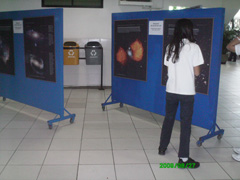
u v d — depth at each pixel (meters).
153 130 3.80
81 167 2.72
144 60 4.09
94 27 6.18
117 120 4.21
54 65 3.76
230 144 3.35
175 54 2.55
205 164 2.83
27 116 4.34
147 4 5.95
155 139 3.47
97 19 6.14
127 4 5.95
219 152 3.12
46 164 2.77
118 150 3.13
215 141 3.44
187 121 2.65
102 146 3.23
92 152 3.06
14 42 4.39
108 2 6.07
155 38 3.85
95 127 3.88
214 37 3.14
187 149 2.70
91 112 4.61
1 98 5.45
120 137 3.52
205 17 3.19
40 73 4.03
